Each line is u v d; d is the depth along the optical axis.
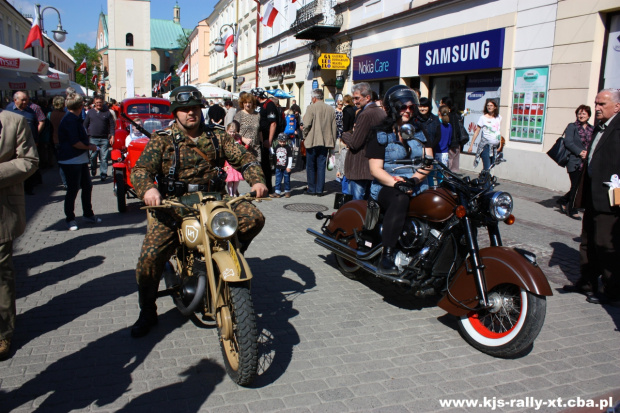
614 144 4.41
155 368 3.37
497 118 9.91
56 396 3.01
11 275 3.49
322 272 5.46
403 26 15.28
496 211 3.60
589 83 9.60
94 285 4.87
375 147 4.41
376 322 4.21
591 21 9.48
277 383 3.23
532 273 3.46
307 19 22.59
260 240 6.62
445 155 8.65
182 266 3.77
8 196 3.46
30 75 10.61
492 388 3.23
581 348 3.82
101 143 11.80
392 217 4.14
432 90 14.61
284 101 27.27
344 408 2.97
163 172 3.70
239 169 3.79
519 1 11.01
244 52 38.00
